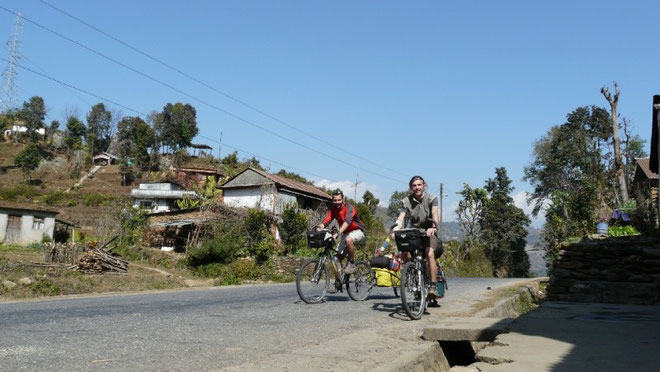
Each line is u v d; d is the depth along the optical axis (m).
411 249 6.12
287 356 3.72
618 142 30.69
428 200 6.70
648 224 19.00
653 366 3.62
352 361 3.56
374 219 56.53
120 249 28.28
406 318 6.24
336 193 8.16
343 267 8.22
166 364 3.50
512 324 5.74
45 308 7.76
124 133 125.81
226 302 8.52
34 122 138.12
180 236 33.44
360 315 6.50
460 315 6.36
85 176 103.12
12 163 106.50
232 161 102.81
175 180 70.31
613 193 37.78
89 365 3.44
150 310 7.09
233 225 27.23
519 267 64.88
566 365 3.67
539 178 62.06
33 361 3.54
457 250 56.25
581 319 6.51
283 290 13.06
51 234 41.94
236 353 3.91
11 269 16.17
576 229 28.84
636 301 10.31
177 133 117.69
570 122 60.88
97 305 8.23
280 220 34.78
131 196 63.22
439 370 4.17
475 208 60.44
